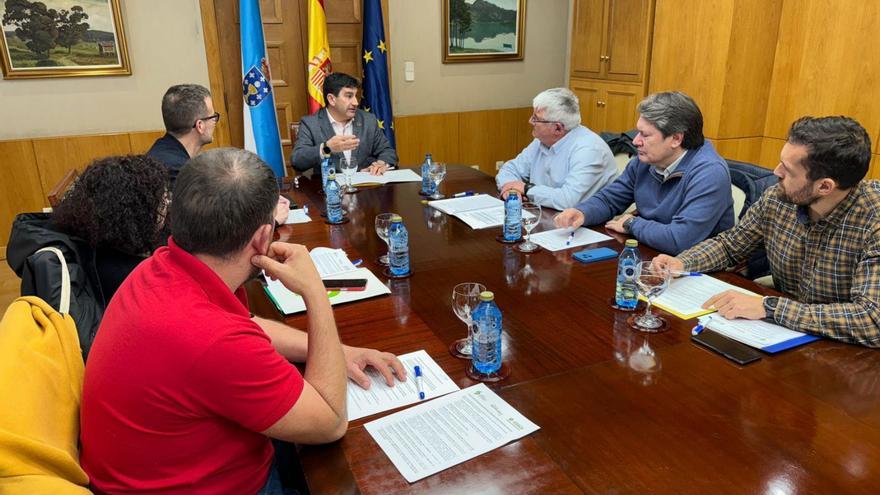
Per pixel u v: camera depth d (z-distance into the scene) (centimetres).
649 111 203
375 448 96
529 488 86
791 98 369
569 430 98
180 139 253
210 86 411
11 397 82
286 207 220
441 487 87
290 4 421
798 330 131
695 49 386
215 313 88
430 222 221
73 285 124
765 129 391
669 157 207
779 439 95
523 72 523
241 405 85
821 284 156
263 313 148
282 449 129
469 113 509
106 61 382
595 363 120
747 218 175
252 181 91
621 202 231
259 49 393
